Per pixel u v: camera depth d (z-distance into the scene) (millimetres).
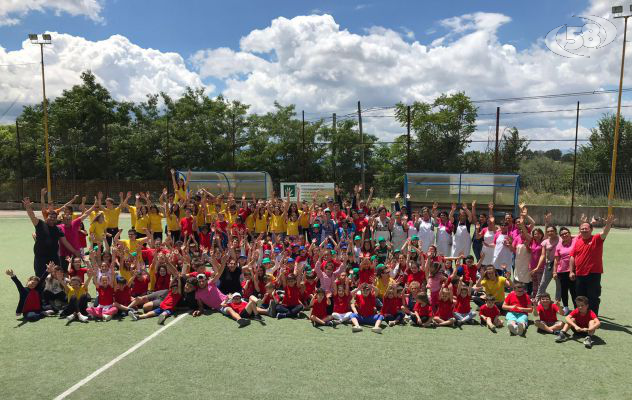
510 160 34625
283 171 38469
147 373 5477
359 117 31453
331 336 6949
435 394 4973
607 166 31453
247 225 13109
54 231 8695
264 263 9664
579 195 25359
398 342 6691
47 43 23562
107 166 38031
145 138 38031
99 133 39062
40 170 39406
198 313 7992
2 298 8938
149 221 12055
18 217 27344
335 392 4996
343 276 7891
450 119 36375
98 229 11328
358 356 6102
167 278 8484
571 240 7801
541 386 5191
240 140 40312
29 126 41688
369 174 38875
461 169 36156
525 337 6914
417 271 8719
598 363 5867
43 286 7879
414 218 11453
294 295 8039
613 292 9547
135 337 6785
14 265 12320
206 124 39188
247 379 5320
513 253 9898
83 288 7832
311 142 38500
